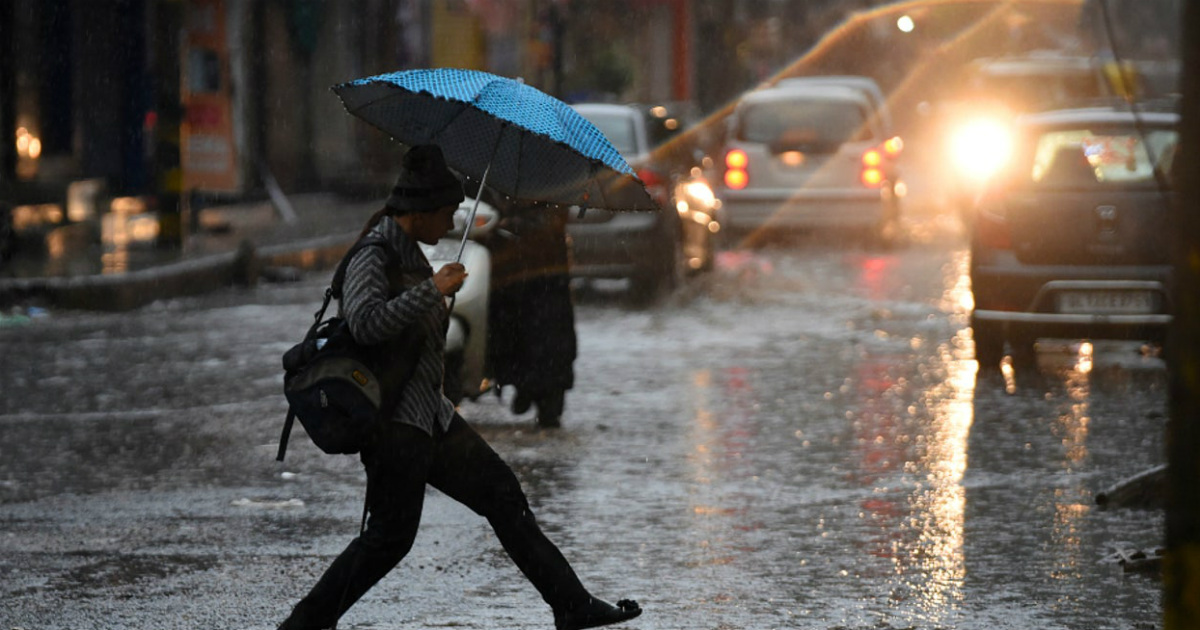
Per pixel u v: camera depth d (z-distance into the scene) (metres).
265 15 83.94
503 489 14.78
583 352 38.00
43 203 62.38
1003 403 30.88
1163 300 32.78
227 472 24.92
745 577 18.69
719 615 17.14
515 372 27.91
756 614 17.17
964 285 51.31
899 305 46.53
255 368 35.31
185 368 35.31
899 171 67.56
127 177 73.88
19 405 30.98
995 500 22.72
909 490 23.42
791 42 179.50
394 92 15.33
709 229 54.38
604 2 134.00
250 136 81.38
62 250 54.97
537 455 26.06
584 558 19.61
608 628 16.67
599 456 26.03
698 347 38.75
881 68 155.00
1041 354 37.41
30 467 25.28
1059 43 138.62
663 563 19.36
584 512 22.09
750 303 47.28
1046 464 25.20
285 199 75.00
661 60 153.88
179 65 55.25
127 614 17.22
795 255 61.81
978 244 34.00
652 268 46.44
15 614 17.17
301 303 47.41
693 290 50.44
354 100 15.31
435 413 14.46
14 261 51.12
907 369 35.25
